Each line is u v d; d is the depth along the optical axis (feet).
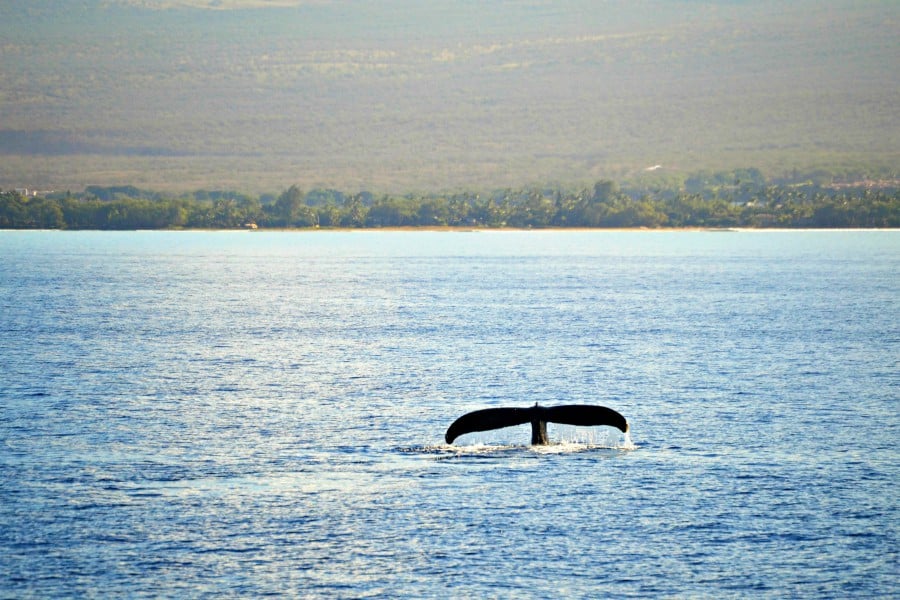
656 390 588.09
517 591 298.76
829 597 296.10
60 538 333.62
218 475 400.88
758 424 488.85
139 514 355.56
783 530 341.00
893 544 330.13
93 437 463.01
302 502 368.07
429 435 466.70
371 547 327.47
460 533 338.75
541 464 414.21
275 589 299.58
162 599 293.02
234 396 569.64
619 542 331.57
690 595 296.71
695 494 375.86
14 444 448.65
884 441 453.99
